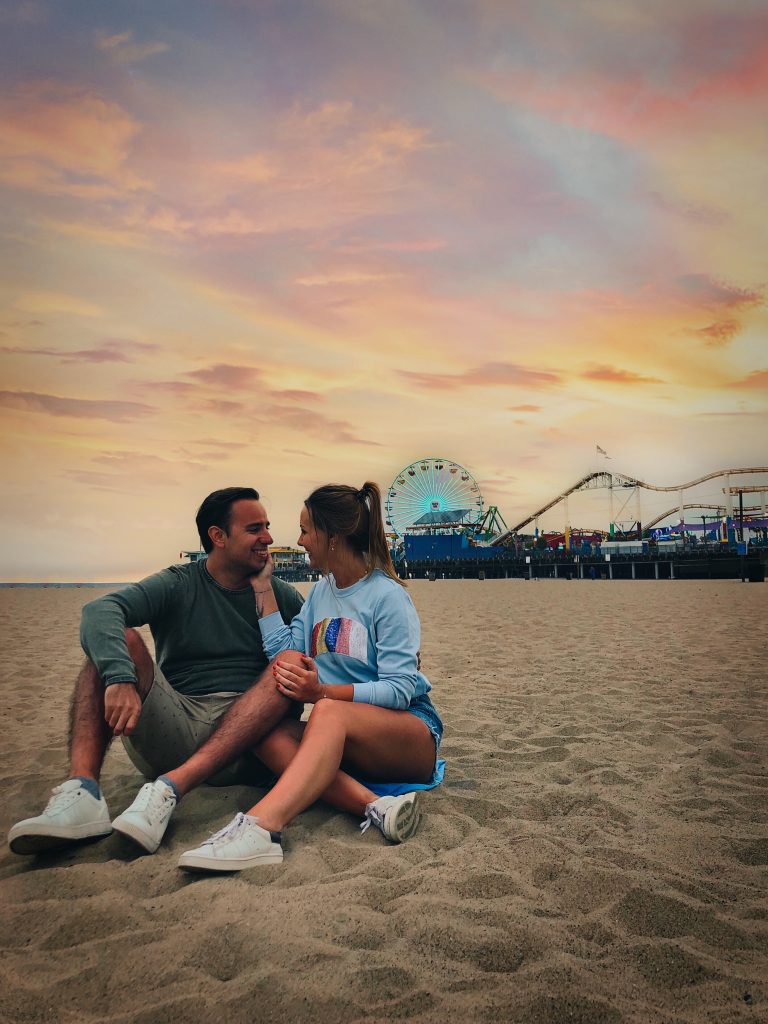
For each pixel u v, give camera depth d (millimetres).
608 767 3484
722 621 10867
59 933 1824
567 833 2613
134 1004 1540
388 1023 1470
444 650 8172
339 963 1682
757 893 2125
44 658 7727
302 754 2441
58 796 2312
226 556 2963
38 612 15633
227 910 1927
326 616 2955
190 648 2982
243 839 2199
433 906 1963
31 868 2260
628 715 4621
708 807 2912
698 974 1675
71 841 2281
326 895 2023
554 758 3678
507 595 21953
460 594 23469
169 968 1666
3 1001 1549
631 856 2369
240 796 2889
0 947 1774
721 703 4898
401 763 2760
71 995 1569
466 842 2496
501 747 3918
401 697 2693
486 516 72688
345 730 2533
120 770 3518
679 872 2258
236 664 3016
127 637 2578
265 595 3012
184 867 2111
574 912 1973
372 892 2051
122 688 2408
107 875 2143
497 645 8539
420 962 1698
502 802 2957
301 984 1597
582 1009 1523
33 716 4832
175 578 2951
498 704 5059
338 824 2594
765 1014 1523
